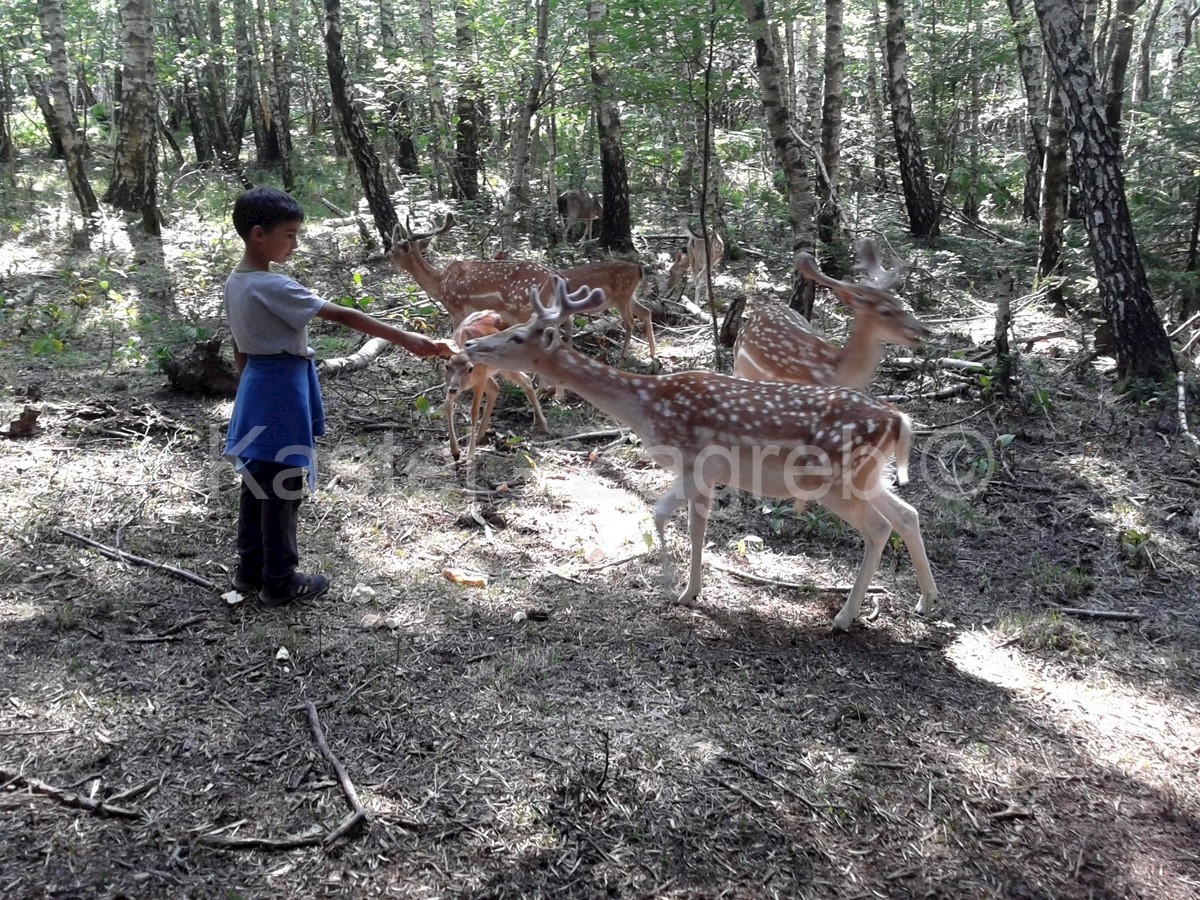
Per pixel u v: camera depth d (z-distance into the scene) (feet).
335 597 13.44
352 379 23.52
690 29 24.75
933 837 9.45
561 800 9.63
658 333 29.99
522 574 14.57
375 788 9.66
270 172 63.26
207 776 9.68
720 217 42.88
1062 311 31.32
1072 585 14.79
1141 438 20.59
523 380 20.94
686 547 15.80
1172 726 11.46
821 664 12.46
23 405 19.54
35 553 13.82
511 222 39.29
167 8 72.18
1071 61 23.18
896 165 58.59
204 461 17.70
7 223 41.09
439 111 48.88
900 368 24.64
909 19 61.98
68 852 8.55
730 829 9.37
